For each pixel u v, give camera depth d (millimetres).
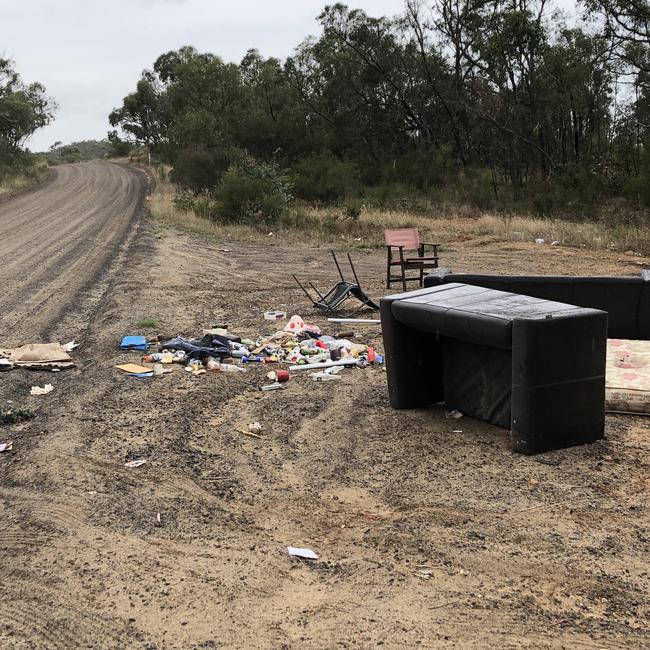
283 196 29859
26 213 36562
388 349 6949
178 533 4664
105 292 14461
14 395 7648
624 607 3775
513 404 5820
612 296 8297
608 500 4984
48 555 4395
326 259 19688
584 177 31594
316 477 5508
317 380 8016
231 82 49094
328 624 3664
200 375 8305
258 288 14789
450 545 4438
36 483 5445
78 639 3570
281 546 4488
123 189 52250
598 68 34062
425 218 29453
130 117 111875
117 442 6246
